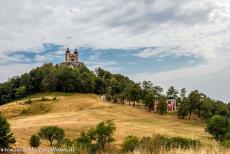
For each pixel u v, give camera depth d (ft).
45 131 372.17
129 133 475.31
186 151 49.62
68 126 517.55
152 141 52.21
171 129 558.97
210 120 457.68
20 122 584.81
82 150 54.65
